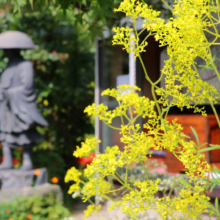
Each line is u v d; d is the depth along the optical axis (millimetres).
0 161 8469
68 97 9438
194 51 1434
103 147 7227
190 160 1437
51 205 6055
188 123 5043
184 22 1386
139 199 1446
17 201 5703
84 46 9664
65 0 3393
